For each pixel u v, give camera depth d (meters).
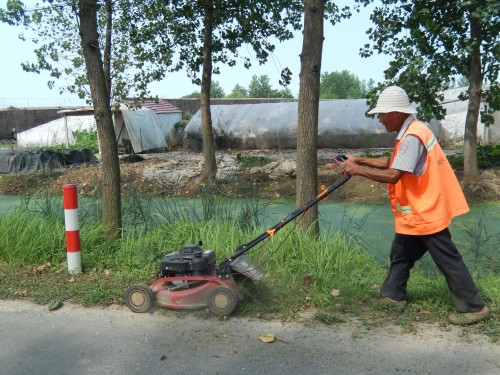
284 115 22.41
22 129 32.75
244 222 6.78
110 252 6.07
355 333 4.00
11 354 3.80
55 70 12.88
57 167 15.98
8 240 6.09
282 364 3.54
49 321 4.38
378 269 5.54
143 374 3.46
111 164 6.39
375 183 12.14
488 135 21.44
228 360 3.62
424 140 3.92
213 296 4.32
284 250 5.57
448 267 4.02
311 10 5.84
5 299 4.90
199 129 23.05
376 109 4.05
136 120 22.06
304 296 4.69
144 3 12.20
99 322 4.33
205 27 13.03
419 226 4.01
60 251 6.07
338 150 20.69
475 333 3.94
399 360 3.56
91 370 3.53
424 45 11.76
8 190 14.14
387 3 11.98
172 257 4.57
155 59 13.33
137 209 7.45
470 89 12.11
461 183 11.92
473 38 11.22
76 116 26.20
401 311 4.35
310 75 5.95
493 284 4.85
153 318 4.39
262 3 12.57
